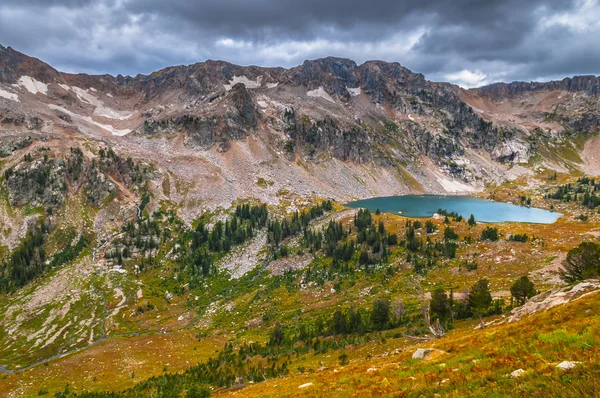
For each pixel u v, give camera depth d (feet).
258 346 341.82
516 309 165.48
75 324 484.33
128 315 506.07
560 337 62.08
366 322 333.42
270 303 494.59
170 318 499.51
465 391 48.73
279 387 122.01
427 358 91.30
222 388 240.12
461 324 259.19
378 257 558.56
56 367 356.38
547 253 506.89
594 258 213.46
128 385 302.45
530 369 46.14
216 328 456.04
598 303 88.12
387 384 68.44
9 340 450.71
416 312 349.61
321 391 83.05
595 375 36.94
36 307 517.55
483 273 476.95
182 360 358.02
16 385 321.52
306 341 322.55
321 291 502.38
